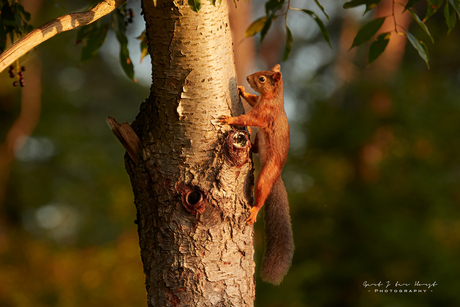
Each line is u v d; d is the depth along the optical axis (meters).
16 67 5.61
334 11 23.20
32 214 21.11
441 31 18.55
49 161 22.33
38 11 19.91
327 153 15.91
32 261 15.88
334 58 22.41
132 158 4.30
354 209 14.89
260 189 5.57
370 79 16.00
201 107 4.06
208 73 4.06
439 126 14.84
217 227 4.04
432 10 5.07
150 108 4.24
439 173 14.41
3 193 20.64
